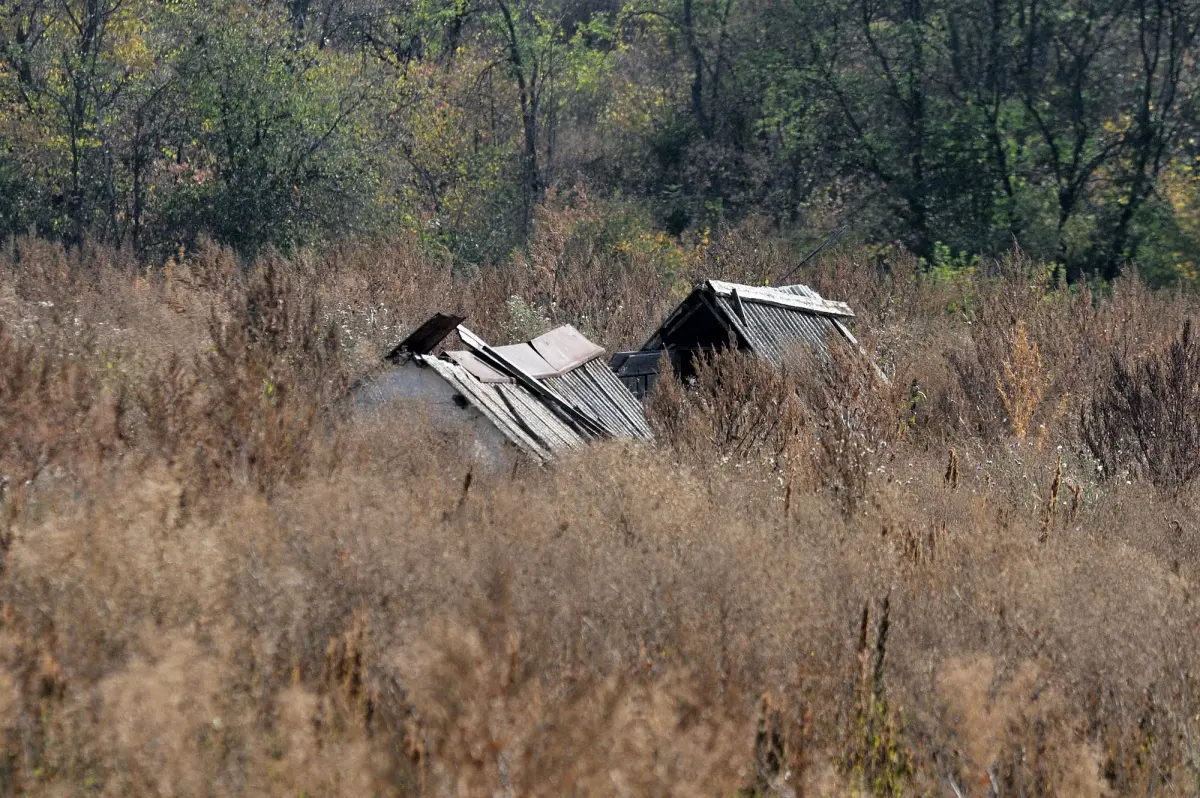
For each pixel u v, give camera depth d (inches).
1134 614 1032.8
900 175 5201.8
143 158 4215.1
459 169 5260.8
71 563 737.0
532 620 754.8
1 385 1090.1
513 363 1748.3
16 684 627.8
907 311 3624.5
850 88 5408.5
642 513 1111.0
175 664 608.4
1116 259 4783.5
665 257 4333.2
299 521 863.1
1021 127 5113.2
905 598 1055.6
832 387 1999.3
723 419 1781.5
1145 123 4918.8
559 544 947.3
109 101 4224.9
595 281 3595.0
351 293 2753.4
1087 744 823.1
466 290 3314.5
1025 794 799.1
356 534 835.4
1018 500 1707.7
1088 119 5068.9
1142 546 1515.7
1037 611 1026.7
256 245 4023.1
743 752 674.2
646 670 764.6
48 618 687.7
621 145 6387.8
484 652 648.4
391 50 6195.9
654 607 875.4
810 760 751.1
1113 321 3164.4
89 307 2124.8
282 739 601.3
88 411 1104.8
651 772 584.4
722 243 4318.4
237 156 4156.0
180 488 921.5
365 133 4539.9
